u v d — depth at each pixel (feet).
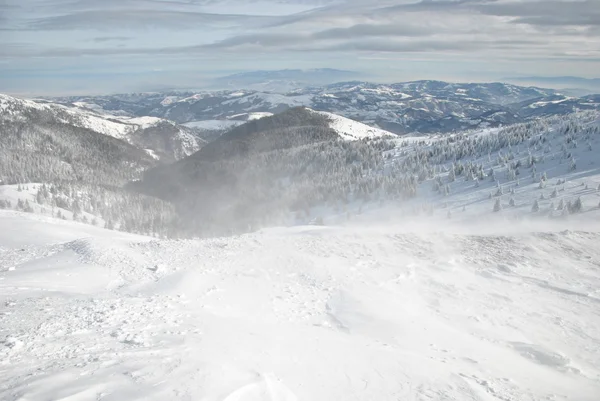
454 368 46.24
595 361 53.93
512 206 233.14
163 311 58.39
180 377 34.35
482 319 66.03
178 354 40.14
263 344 47.57
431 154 452.76
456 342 55.83
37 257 96.43
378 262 92.99
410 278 84.23
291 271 85.40
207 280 78.07
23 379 32.91
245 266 87.76
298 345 48.98
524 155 354.74
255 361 41.27
